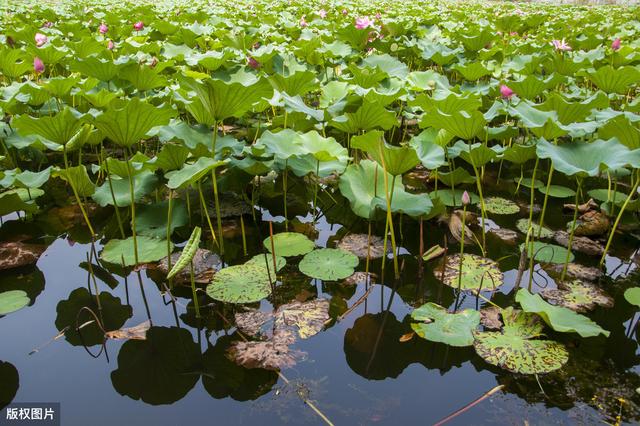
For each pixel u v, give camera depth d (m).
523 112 2.93
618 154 2.50
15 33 6.44
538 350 2.14
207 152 3.07
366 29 6.22
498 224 3.48
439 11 13.46
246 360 2.13
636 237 3.24
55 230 3.35
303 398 1.93
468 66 5.13
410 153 2.50
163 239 3.12
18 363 2.14
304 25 7.74
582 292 2.61
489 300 2.60
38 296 2.65
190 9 11.97
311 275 2.74
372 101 3.09
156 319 2.46
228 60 5.01
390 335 2.35
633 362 2.13
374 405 1.90
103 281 2.79
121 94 4.11
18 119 2.60
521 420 1.81
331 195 3.96
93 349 2.24
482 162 3.45
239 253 3.08
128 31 7.78
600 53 5.59
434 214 3.22
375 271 2.91
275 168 3.21
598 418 1.82
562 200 3.89
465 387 2.00
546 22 10.67
